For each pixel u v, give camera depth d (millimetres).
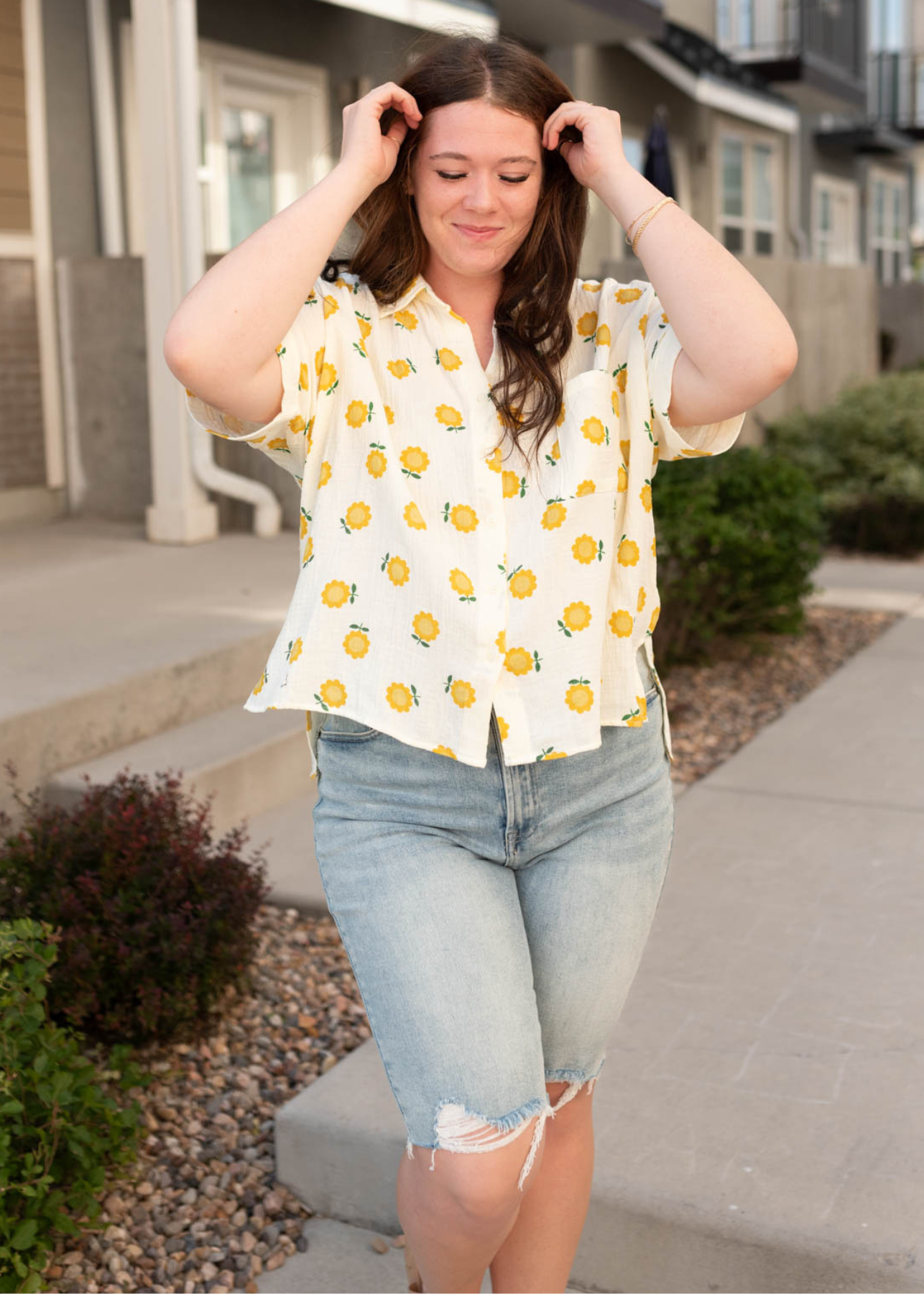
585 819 1823
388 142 1752
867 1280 2176
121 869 3086
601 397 1801
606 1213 2361
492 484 1765
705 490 6121
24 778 3836
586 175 1812
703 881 3781
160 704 4445
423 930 1696
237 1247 2525
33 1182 2359
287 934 3637
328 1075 2812
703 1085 2684
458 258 1780
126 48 7895
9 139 7199
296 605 1801
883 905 3584
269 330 1652
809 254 20109
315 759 1899
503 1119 1665
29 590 5730
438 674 1739
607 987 1833
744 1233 2258
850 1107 2590
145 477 7656
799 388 12367
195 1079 3000
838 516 9992
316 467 1814
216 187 8891
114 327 7539
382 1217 2602
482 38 1790
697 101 15141
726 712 5770
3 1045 2436
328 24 9570
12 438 7426
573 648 1759
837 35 20109
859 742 5168
